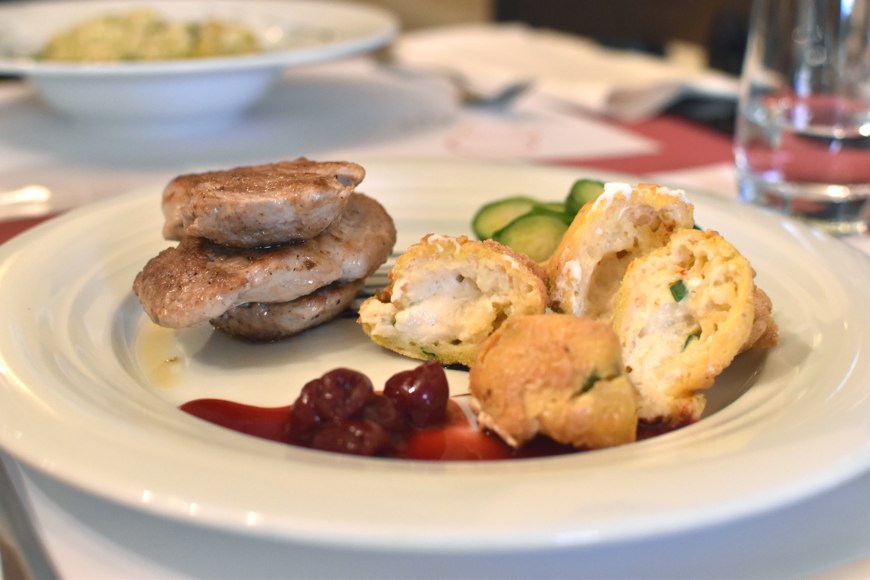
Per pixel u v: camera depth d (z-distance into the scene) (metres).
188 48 0.74
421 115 0.77
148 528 0.31
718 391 0.39
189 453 0.31
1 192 0.59
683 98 0.83
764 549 0.30
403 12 1.50
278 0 0.90
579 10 1.35
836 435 0.32
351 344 0.43
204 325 0.44
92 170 0.63
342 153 0.66
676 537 0.31
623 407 0.35
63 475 0.30
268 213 0.40
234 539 0.30
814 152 0.53
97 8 0.87
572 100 0.80
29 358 0.36
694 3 1.16
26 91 0.85
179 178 0.46
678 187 0.52
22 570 0.30
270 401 0.39
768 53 0.56
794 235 0.46
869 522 0.31
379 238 0.45
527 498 0.29
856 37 0.56
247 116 0.75
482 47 1.01
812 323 0.41
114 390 0.36
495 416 0.36
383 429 0.36
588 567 0.30
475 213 0.52
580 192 0.49
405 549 0.28
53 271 0.43
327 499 0.29
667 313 0.39
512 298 0.40
